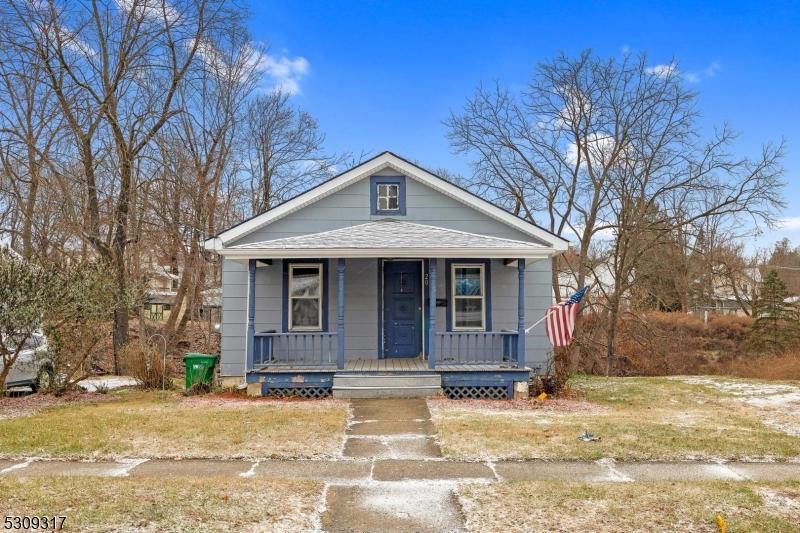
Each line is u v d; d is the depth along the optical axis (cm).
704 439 820
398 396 1196
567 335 1191
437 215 1449
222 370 1403
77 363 1271
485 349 1313
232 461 720
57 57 1980
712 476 664
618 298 2473
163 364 1435
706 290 3375
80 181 2058
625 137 2356
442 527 510
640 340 2617
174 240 2486
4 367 1178
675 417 1009
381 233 1309
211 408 1066
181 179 2391
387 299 1420
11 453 745
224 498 566
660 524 511
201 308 2719
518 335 1266
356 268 1420
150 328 2502
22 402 1135
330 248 1212
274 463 710
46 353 1210
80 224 2105
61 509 528
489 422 932
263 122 2955
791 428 921
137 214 2353
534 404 1142
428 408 1070
